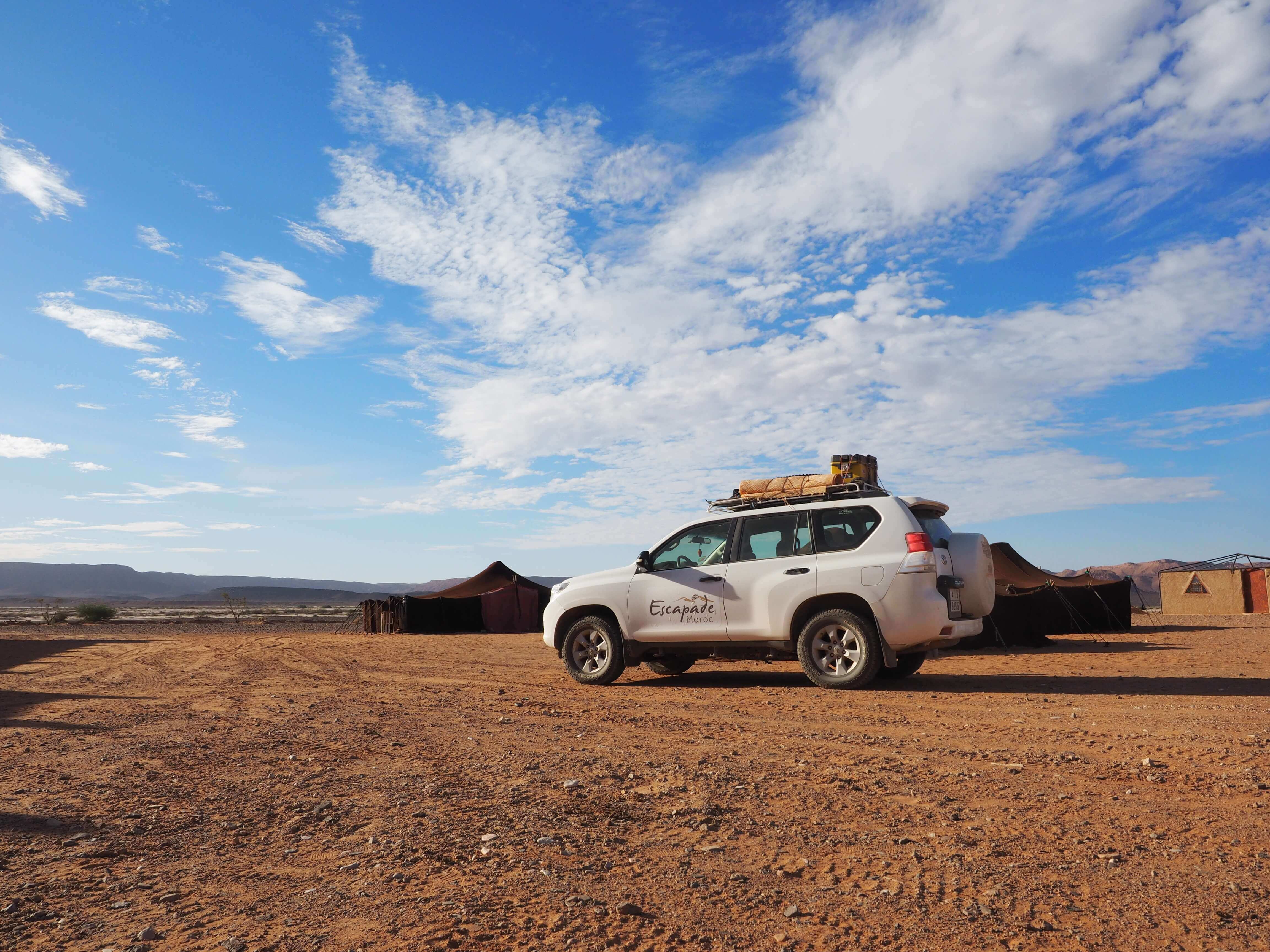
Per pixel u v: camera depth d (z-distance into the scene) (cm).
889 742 626
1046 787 483
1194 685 920
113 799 476
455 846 385
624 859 366
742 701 866
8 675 1320
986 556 978
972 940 280
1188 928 286
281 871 354
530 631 3247
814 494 1012
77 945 279
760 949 276
